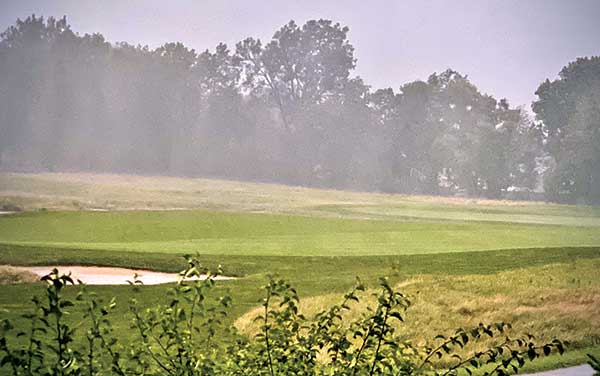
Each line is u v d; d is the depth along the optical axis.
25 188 72.25
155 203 64.56
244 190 85.81
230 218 48.03
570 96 94.69
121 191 75.12
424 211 66.50
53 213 46.88
